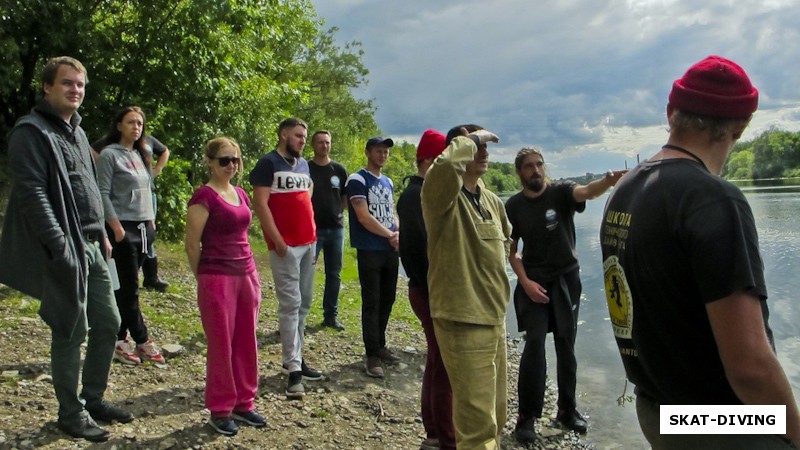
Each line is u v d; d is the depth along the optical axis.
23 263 3.44
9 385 4.29
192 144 11.19
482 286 3.43
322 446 4.19
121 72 10.58
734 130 1.92
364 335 5.86
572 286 4.96
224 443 3.96
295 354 4.99
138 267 5.18
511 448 4.75
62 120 3.53
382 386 5.59
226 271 4.08
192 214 4.02
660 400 1.96
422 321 4.13
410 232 4.09
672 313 1.82
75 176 3.61
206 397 4.07
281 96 14.01
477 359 3.37
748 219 1.74
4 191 9.43
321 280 10.05
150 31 10.48
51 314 3.42
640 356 1.94
